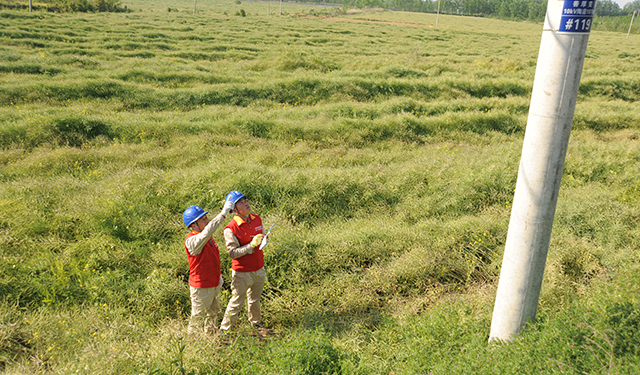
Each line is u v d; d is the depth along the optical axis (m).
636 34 74.06
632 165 9.48
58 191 7.29
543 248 3.22
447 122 13.34
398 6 148.50
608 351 2.92
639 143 11.10
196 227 4.38
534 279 3.29
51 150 9.64
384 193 8.12
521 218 3.21
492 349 3.31
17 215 6.24
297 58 22.53
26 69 16.70
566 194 8.15
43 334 4.07
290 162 9.81
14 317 4.22
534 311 3.44
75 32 29.09
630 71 25.66
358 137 11.84
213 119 12.95
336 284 5.33
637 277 4.05
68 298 4.74
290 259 5.77
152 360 3.64
